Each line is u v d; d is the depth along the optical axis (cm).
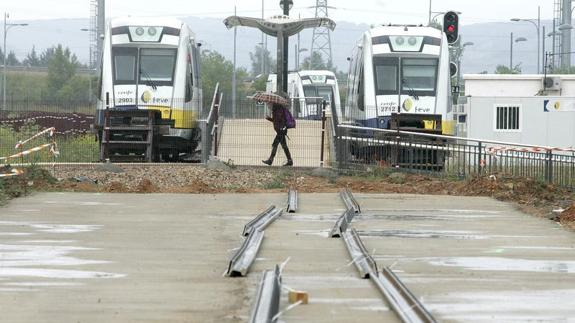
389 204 5566
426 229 4384
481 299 2714
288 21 9725
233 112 9500
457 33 9075
